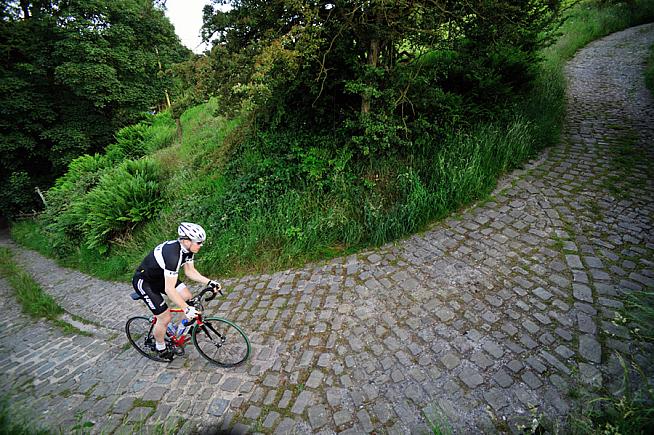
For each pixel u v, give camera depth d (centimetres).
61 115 1694
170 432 260
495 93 604
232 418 265
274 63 387
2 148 1509
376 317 342
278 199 553
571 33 1295
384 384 270
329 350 315
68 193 960
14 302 621
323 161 562
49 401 326
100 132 1730
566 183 485
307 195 541
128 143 1372
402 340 308
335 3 415
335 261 453
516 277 355
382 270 412
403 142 514
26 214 1712
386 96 487
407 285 377
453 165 510
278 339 341
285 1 370
